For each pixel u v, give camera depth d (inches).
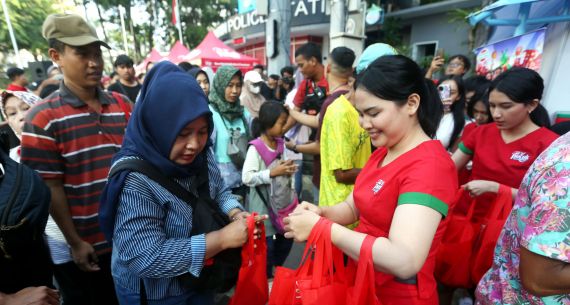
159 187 43.6
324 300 39.3
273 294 45.8
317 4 434.6
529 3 90.1
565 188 31.5
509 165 65.4
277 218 89.7
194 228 47.0
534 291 34.7
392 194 41.4
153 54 466.3
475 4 340.5
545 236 32.1
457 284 63.3
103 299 76.1
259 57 634.8
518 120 62.1
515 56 93.5
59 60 65.3
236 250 50.2
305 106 144.0
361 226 47.5
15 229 40.4
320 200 78.3
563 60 85.0
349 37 194.4
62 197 65.8
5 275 42.1
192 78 43.7
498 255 46.6
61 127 64.8
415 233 35.1
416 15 417.7
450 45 396.8
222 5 1021.2
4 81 426.3
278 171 86.7
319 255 39.7
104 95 73.4
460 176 86.0
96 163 69.0
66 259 71.7
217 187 59.1
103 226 44.9
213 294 57.0
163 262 41.6
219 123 101.5
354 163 72.2
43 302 40.6
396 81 38.4
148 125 43.0
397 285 44.1
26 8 642.8
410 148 42.0
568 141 34.3
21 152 62.8
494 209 59.6
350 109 69.1
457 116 112.9
